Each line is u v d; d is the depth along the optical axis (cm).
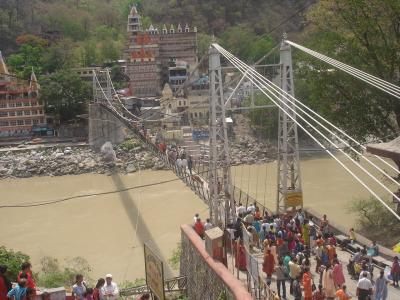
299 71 3881
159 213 5141
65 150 8538
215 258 2061
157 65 11125
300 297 1786
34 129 9588
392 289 1858
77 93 9588
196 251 2319
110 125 8612
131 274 3706
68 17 14962
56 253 4238
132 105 10044
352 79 3503
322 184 5556
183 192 5881
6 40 13888
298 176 2889
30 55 12019
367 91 3531
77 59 12019
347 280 1967
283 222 2394
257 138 8038
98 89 9550
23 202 6062
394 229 3155
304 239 2244
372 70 3509
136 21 12038
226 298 1847
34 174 7612
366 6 3425
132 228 4731
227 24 14875
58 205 5744
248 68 2609
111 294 1586
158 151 4566
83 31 14725
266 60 10156
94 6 16600
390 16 3431
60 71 10038
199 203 5394
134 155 7894
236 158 7538
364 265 1822
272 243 2088
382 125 3575
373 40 3559
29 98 9588
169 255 3966
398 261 1923
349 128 3616
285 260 1895
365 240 2328
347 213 4147
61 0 16775
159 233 4550
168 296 2405
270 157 7544
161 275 1584
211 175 2852
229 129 8344
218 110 2878
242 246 1998
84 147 8712
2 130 9544
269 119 7638
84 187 6700
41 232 4825
